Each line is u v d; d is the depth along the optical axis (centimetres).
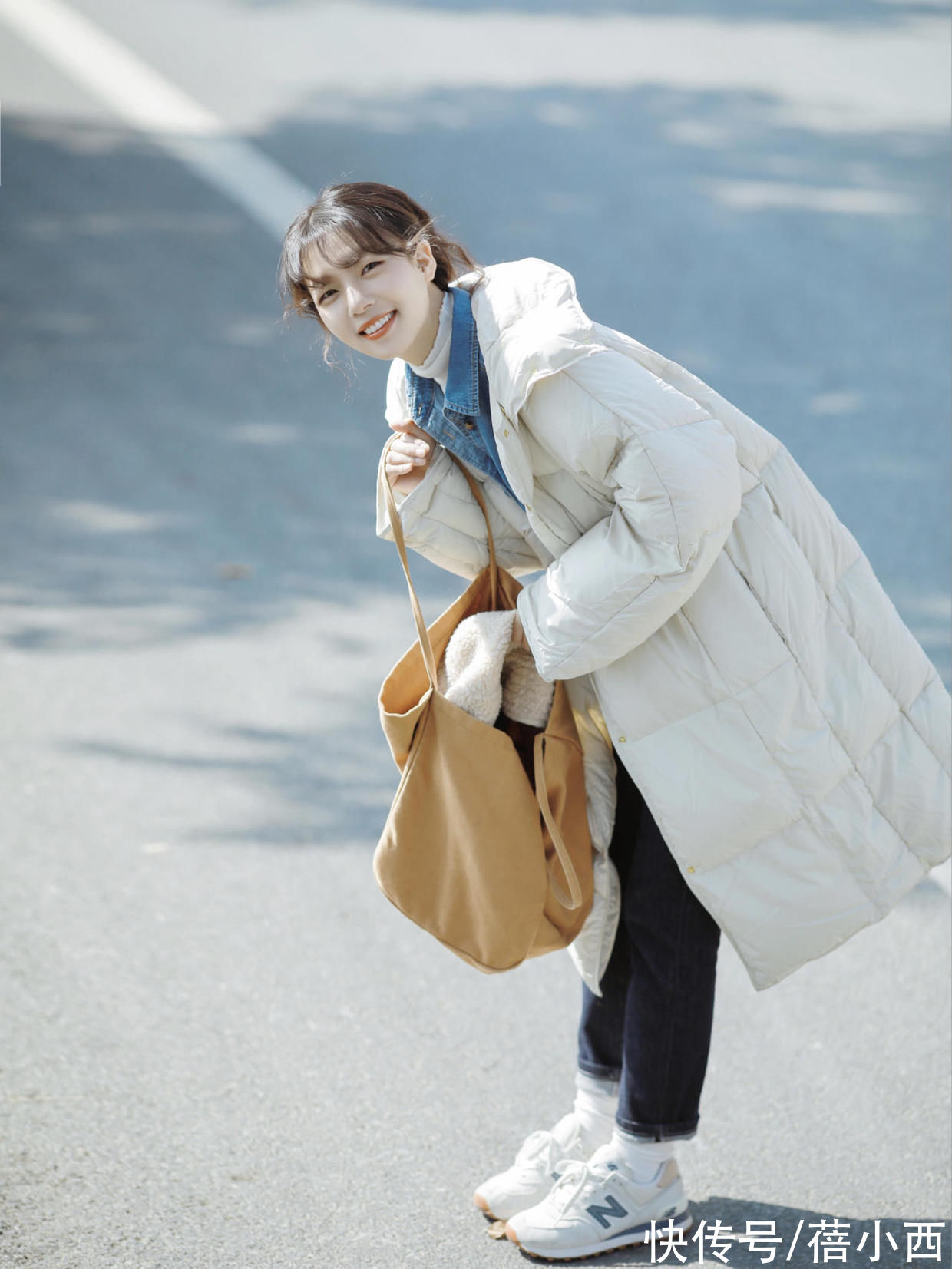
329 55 1557
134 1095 415
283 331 1002
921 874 357
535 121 1335
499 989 460
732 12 1627
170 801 556
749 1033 439
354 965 470
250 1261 359
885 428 824
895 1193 380
